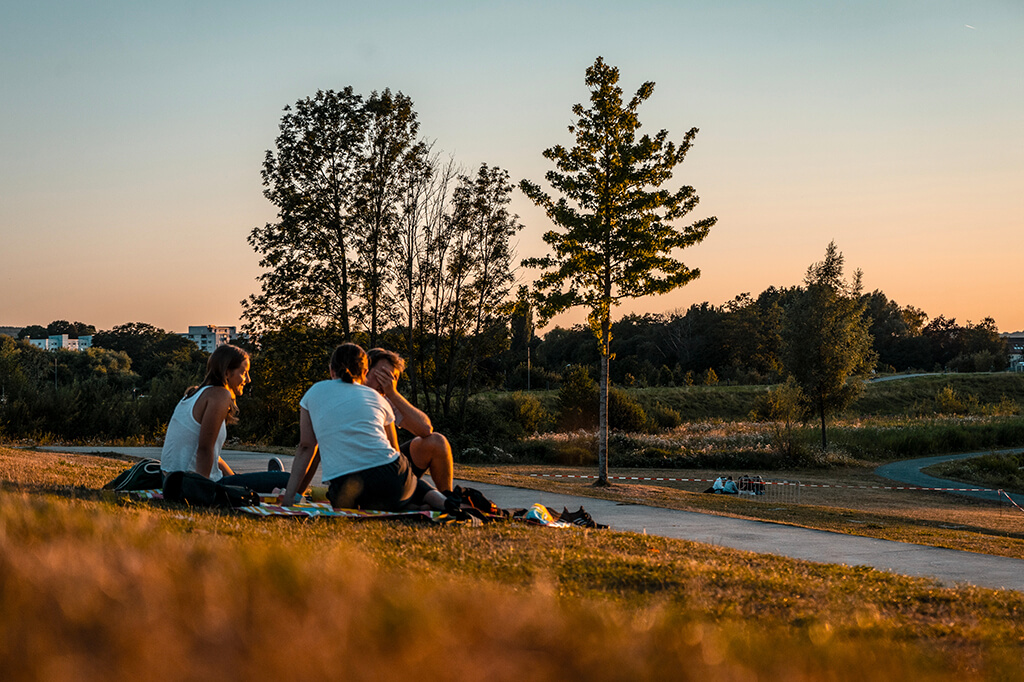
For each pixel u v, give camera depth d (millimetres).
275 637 1297
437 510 5762
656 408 52125
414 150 33406
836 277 39531
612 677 1396
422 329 34406
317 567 2166
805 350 39250
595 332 20734
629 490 17156
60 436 29406
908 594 4246
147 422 31641
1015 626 3574
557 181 20766
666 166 20438
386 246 33219
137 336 147625
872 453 39969
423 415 6203
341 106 32531
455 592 1989
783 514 13156
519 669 1327
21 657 1113
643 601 3297
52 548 2010
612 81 20484
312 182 32531
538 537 5203
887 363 136625
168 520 4258
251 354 33781
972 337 139125
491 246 34625
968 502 23562
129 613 1375
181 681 1085
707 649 1651
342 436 5566
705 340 120562
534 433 41188
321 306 32750
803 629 2916
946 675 2129
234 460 17609
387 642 1324
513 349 82812
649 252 20234
